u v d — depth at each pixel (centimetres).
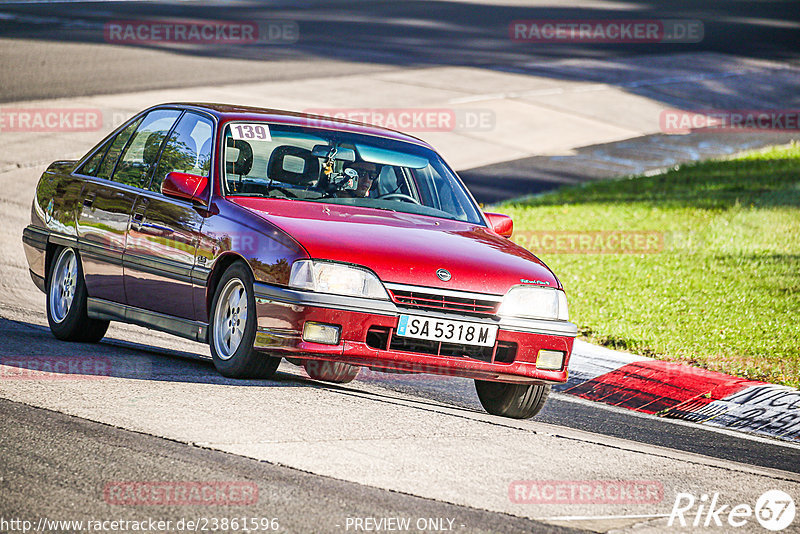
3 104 7444
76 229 2753
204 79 9162
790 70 12675
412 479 1656
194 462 1648
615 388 2866
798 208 5719
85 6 13825
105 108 7538
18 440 1711
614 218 5550
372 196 2488
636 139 8694
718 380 2844
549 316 2261
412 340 2142
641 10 17550
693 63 12650
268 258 2169
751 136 9100
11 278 3812
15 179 5666
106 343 2844
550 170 7331
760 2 19675
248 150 2477
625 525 1530
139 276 2523
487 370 2186
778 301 3884
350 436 1880
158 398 2050
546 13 16512
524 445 1969
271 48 11525
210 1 15450
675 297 3919
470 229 2495
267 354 2225
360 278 2128
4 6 13350
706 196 6181
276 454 1722
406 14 15488
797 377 2967
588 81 10975
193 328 2372
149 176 2617
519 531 1459
